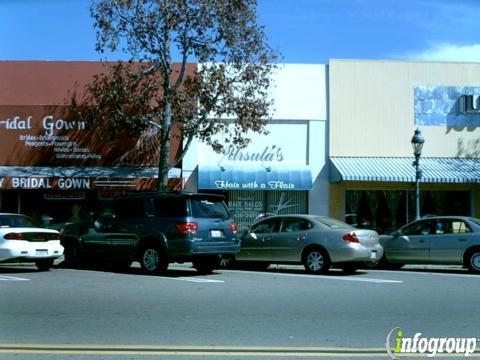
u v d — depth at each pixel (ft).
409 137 78.74
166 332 26.99
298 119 77.66
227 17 65.36
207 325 28.48
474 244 51.65
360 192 78.23
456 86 79.56
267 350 23.80
